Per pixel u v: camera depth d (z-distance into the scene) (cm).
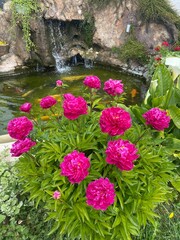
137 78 514
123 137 171
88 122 182
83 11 550
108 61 551
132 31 536
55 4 529
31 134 171
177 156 198
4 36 539
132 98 451
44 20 527
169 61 355
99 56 562
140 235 174
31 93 461
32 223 185
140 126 192
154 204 164
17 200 186
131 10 538
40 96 450
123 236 149
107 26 553
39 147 174
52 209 155
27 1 507
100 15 555
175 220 192
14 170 204
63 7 534
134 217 156
